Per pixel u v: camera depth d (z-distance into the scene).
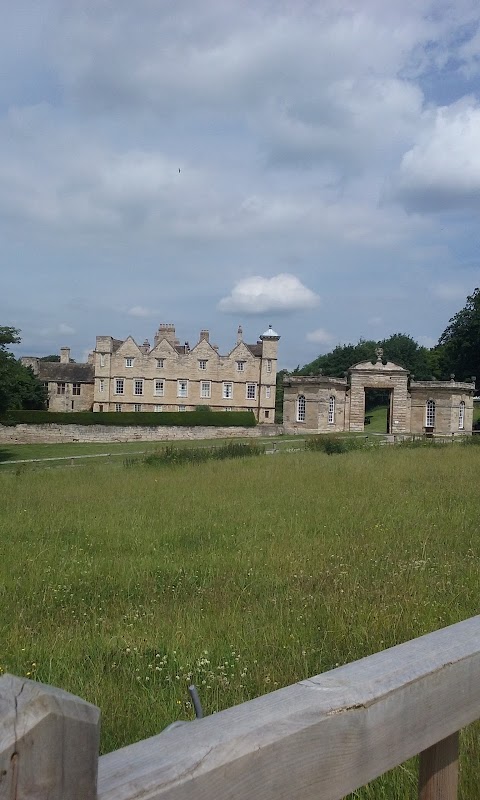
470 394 66.00
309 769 1.85
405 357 114.69
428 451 31.44
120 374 79.44
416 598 7.36
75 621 7.24
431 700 2.23
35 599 8.04
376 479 19.05
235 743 1.71
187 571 9.35
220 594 8.07
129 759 1.60
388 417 67.19
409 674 2.17
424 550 9.92
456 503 14.52
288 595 7.87
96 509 14.84
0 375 42.34
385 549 10.31
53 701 1.35
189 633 6.58
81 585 8.71
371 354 115.25
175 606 7.60
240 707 1.90
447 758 2.44
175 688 5.35
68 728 1.36
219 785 1.65
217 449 34.22
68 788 1.37
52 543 11.30
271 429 65.25
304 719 1.86
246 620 6.94
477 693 2.43
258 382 79.56
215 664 5.89
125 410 79.25
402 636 6.16
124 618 7.28
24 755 1.30
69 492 18.20
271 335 79.62
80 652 6.16
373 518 12.96
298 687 2.04
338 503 14.91
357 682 2.08
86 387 87.50
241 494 16.81
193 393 79.06
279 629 6.59
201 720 1.83
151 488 18.69
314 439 38.06
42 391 85.31
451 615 6.75
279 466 24.16
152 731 4.64
